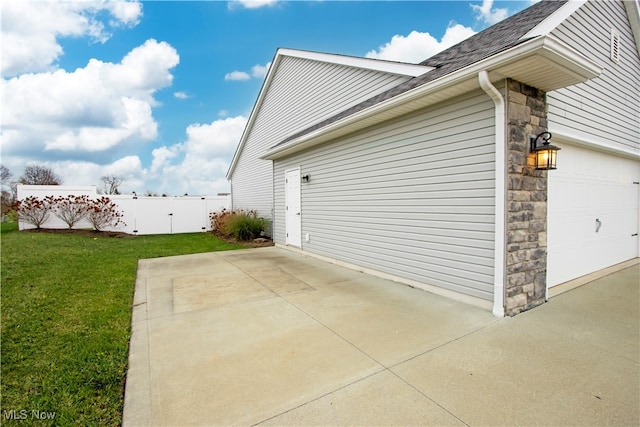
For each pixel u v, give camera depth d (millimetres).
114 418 2004
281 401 2146
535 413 1973
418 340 3041
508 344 2920
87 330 3369
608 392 2176
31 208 11711
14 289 4777
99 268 6344
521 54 2922
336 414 2000
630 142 6246
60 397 2207
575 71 3316
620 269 5754
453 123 4156
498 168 3586
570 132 4551
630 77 6129
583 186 5086
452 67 3963
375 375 2443
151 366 2639
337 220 6855
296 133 9969
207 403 2137
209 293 4742
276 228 10086
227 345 3012
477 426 1869
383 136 5422
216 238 12344
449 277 4324
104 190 30469
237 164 15227
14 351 2879
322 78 8750
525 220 3758
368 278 5590
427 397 2154
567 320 3469
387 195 5395
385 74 6598
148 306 4172
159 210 14383
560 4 4246
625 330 3197
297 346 2963
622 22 5730
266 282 5363
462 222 4086
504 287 3586
